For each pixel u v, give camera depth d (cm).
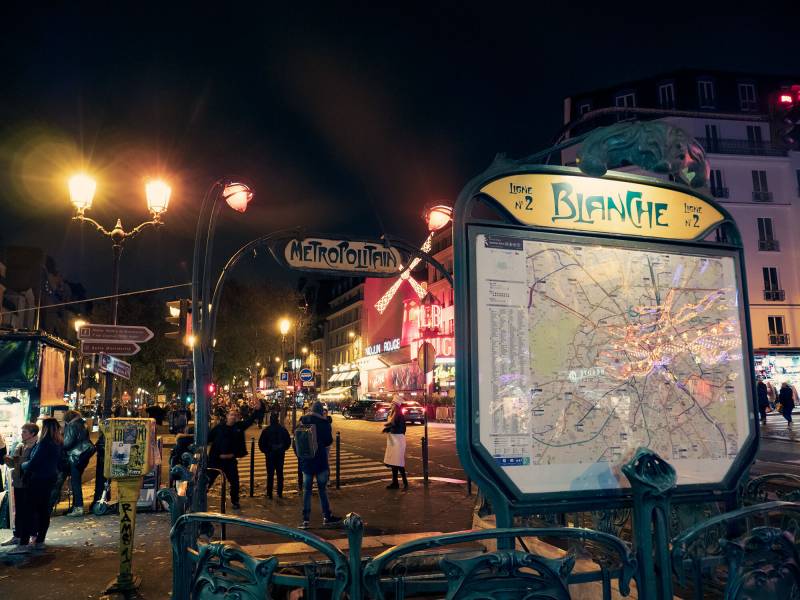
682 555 282
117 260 1223
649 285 376
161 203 1151
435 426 3509
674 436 362
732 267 402
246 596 268
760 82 4056
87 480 1488
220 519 284
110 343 1156
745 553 283
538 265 350
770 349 3675
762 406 2333
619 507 339
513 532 258
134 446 610
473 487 1225
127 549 602
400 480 1335
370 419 4316
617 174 386
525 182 363
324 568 394
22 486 805
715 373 383
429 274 5666
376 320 7675
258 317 4778
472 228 341
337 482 1241
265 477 1474
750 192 3897
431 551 571
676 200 401
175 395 5359
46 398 1372
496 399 327
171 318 1517
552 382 340
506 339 335
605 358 354
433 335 4766
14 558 714
